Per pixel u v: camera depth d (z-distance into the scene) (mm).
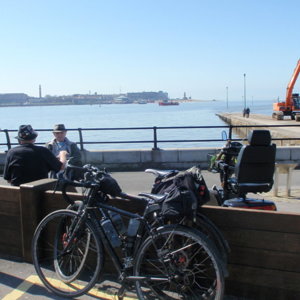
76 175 4035
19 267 4469
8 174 5055
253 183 4992
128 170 12281
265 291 3592
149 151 12367
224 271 3193
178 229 3322
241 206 4660
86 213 3727
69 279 3900
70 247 3861
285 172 8469
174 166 12336
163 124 56531
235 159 5297
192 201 3252
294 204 7742
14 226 4680
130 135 37750
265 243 3549
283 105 45531
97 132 41625
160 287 3701
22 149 5004
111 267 4199
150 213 3557
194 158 12305
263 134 4922
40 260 4484
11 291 3957
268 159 4980
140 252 3463
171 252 3408
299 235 3426
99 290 3922
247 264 3633
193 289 3580
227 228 3670
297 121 41094
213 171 5457
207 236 3504
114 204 4035
